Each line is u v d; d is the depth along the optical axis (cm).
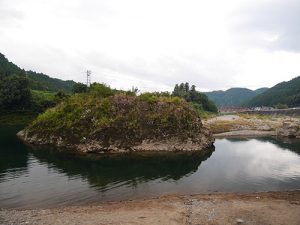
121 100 5762
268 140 7306
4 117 11869
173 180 3453
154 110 5703
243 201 2684
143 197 2834
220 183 3353
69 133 5412
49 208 2500
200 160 4594
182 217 2264
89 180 3378
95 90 6356
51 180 3347
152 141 5294
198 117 6062
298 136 7994
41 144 5662
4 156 4594
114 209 2444
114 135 5188
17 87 12719
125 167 4031
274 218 2275
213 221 2195
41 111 12669
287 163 4450
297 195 2891
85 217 2242
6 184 3170
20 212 2356
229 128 9350
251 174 3769
